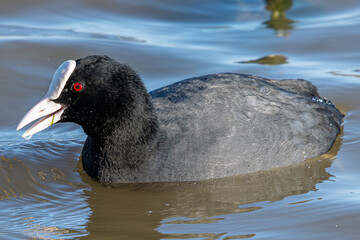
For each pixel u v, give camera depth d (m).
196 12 22.50
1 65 17.27
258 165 11.80
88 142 12.28
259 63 18.00
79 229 9.97
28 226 10.11
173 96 12.26
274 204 10.66
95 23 20.75
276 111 12.34
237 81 12.64
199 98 11.98
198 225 9.95
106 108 11.27
